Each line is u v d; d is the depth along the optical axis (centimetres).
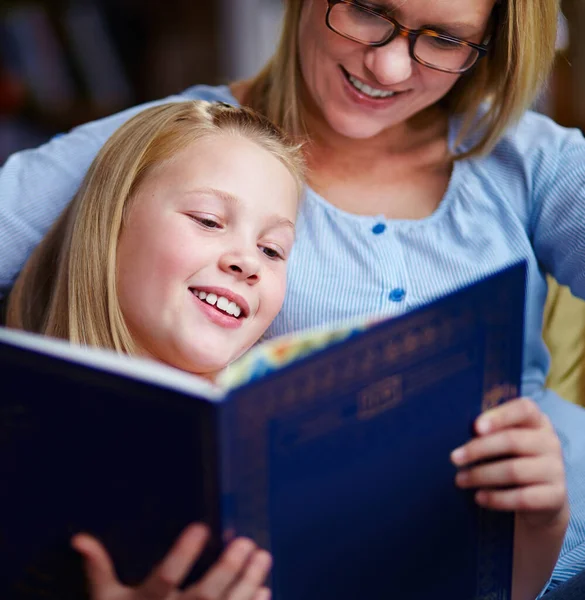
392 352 94
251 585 89
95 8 341
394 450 98
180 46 354
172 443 84
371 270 152
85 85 340
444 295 96
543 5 150
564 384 172
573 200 154
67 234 143
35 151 162
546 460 107
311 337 94
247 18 354
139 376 83
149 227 133
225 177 135
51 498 94
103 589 94
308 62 151
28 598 102
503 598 117
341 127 151
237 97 173
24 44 327
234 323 132
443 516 106
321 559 97
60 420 90
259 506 88
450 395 101
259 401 85
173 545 89
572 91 281
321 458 92
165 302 130
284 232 140
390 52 140
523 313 106
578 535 149
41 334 144
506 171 161
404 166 162
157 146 140
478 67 158
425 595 108
